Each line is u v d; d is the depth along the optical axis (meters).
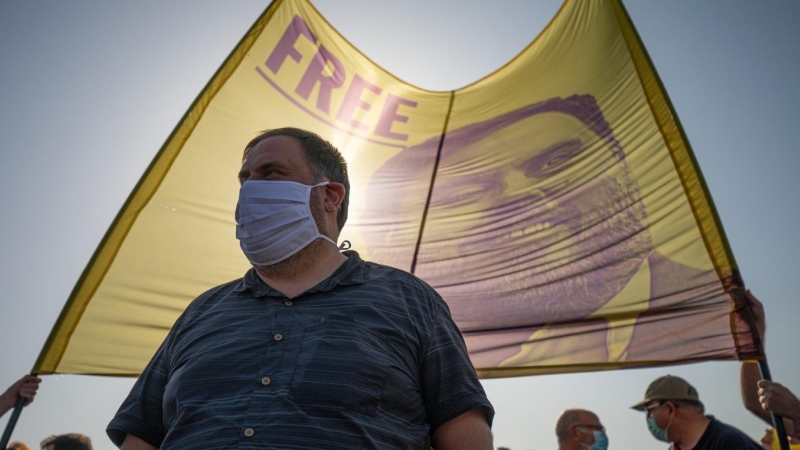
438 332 1.95
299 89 5.30
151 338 4.39
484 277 5.00
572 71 5.32
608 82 5.09
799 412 3.53
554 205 5.02
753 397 4.32
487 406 1.85
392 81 5.79
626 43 5.04
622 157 4.83
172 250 4.55
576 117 5.21
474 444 1.80
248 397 1.73
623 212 4.70
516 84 5.54
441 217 5.29
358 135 5.53
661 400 4.21
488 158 5.38
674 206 4.50
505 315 4.80
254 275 2.13
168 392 1.88
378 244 5.28
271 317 1.91
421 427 1.81
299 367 1.75
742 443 3.97
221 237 4.66
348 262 2.09
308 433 1.64
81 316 4.29
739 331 4.03
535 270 4.86
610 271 4.59
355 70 5.65
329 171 2.40
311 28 5.50
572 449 5.24
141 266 4.47
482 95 5.73
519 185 5.19
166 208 4.59
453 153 5.48
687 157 4.54
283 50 5.29
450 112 5.70
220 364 1.82
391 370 1.78
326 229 2.28
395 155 5.55
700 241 4.32
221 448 1.65
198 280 4.55
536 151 5.25
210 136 4.82
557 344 4.58
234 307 2.01
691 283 4.25
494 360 4.70
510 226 5.08
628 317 4.42
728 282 4.15
